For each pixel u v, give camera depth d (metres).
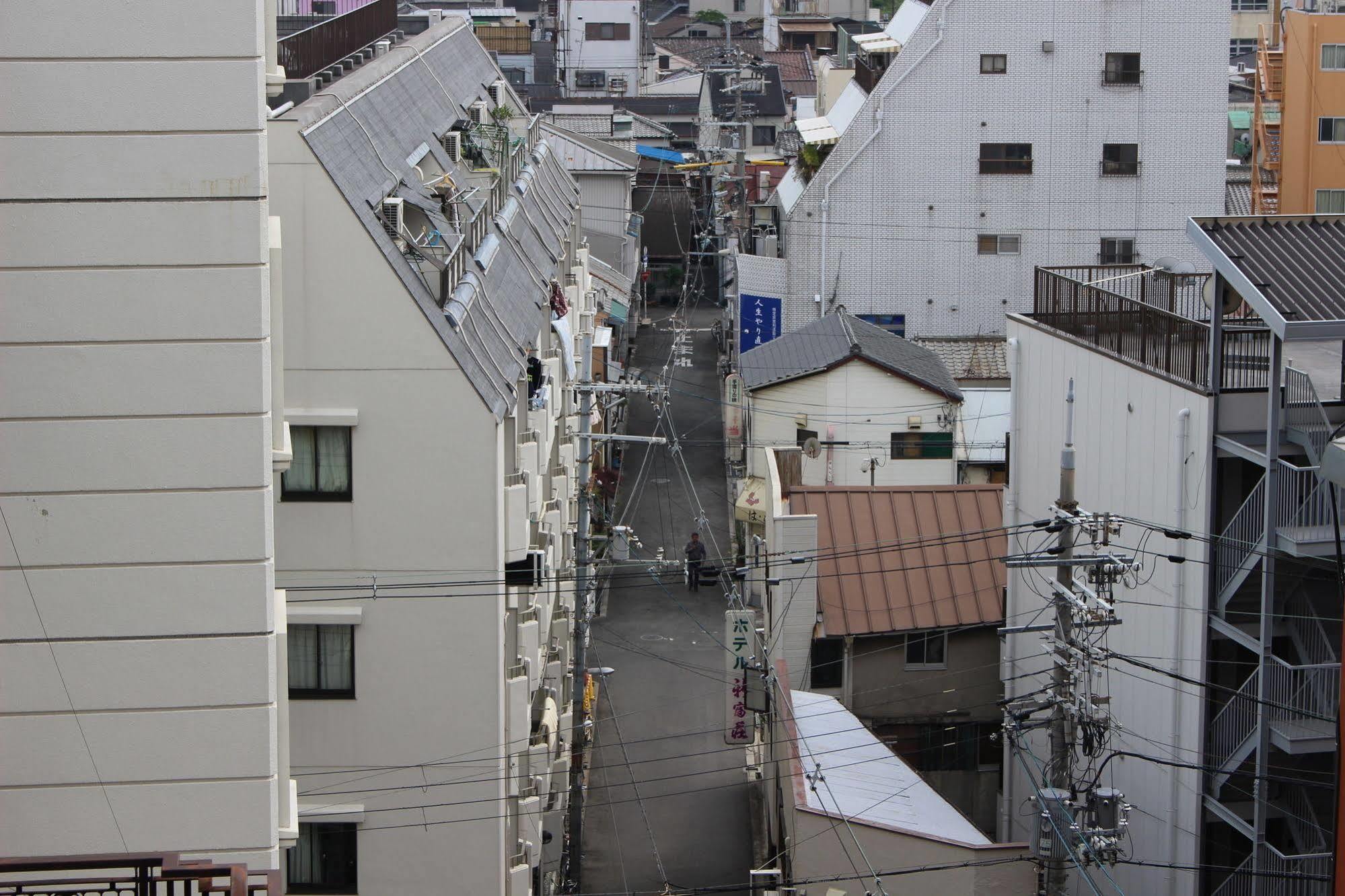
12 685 11.84
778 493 27.12
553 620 25.78
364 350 16.95
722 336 61.25
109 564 11.80
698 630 36.66
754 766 27.64
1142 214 48.25
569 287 31.55
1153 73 47.56
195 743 12.02
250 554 11.89
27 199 11.46
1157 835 20.42
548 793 21.52
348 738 17.50
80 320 11.59
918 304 48.69
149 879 10.09
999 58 47.50
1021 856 18.78
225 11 11.41
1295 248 18.88
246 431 11.78
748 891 24.45
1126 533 21.11
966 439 39.47
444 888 17.69
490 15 90.50
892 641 26.39
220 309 11.67
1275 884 18.19
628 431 52.22
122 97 11.43
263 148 11.62
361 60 25.78
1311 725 18.08
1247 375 19.02
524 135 36.16
